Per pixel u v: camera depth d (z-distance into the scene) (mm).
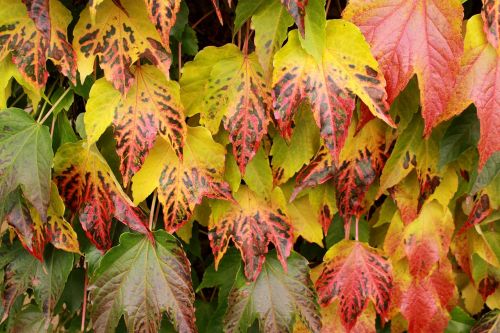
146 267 951
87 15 915
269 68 931
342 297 994
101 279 939
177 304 951
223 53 945
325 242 1047
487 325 1030
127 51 917
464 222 1029
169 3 892
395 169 981
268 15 923
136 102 931
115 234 1000
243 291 979
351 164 974
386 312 996
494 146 929
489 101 927
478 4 984
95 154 932
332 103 913
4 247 975
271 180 973
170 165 954
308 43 901
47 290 969
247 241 976
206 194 955
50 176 923
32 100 957
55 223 950
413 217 1002
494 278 1042
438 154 985
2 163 917
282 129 917
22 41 917
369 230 1037
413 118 978
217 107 947
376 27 912
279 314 980
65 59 916
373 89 909
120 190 939
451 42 909
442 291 1021
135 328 948
